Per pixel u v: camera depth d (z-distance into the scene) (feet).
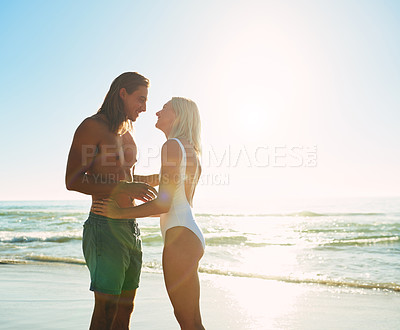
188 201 9.36
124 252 9.32
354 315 14.38
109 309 8.98
